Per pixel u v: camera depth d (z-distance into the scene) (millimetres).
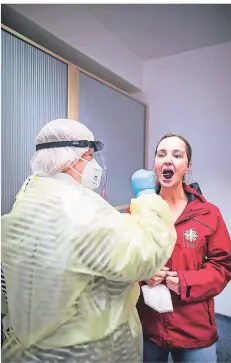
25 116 1090
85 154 798
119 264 596
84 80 1442
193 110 1850
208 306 867
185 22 1493
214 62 1759
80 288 627
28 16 1194
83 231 598
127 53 1831
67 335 646
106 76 1765
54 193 664
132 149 1876
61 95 1278
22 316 663
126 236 610
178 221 861
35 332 651
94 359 657
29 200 684
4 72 1000
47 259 614
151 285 811
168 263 839
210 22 1501
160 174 913
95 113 1527
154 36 1676
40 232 631
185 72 1861
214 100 1774
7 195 1016
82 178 796
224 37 1658
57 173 755
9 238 670
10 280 669
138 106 1939
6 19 1206
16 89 1052
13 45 1039
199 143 1841
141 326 837
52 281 611
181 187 940
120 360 716
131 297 771
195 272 803
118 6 1369
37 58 1149
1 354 729
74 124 787
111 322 690
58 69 1262
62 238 607
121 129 1761
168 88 1933
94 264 600
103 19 1504
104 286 681
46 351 664
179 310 837
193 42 1727
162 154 920
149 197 714
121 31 1626
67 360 649
